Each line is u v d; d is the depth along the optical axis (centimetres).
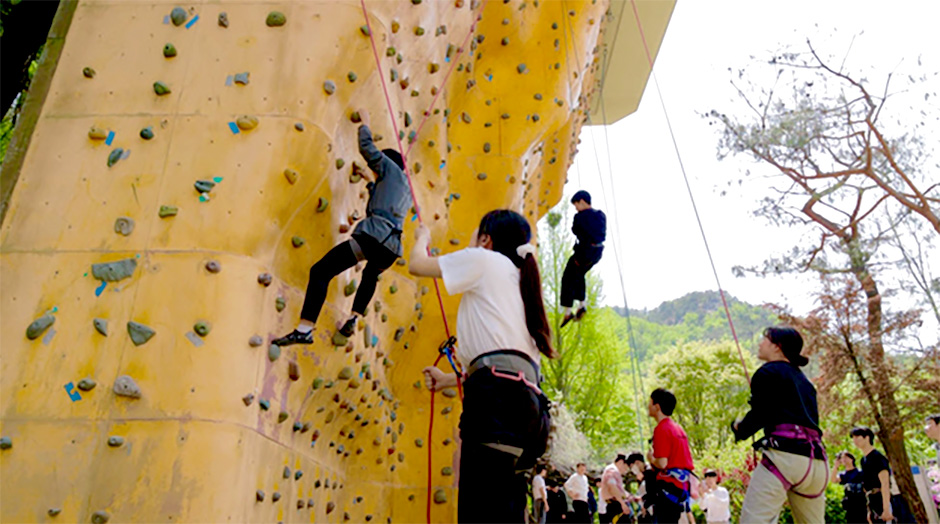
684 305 10025
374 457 588
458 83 695
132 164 418
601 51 1425
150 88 438
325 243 459
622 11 1311
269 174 413
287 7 456
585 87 954
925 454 2106
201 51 445
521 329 288
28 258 398
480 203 725
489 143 743
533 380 280
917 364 1739
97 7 468
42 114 437
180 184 409
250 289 395
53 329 381
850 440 1772
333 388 480
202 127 423
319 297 406
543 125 763
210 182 408
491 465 260
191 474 350
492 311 287
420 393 651
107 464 351
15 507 346
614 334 2891
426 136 635
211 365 371
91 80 445
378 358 577
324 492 506
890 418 1666
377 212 425
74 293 388
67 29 478
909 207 1694
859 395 1750
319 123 437
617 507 849
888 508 721
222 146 418
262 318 400
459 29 628
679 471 505
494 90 754
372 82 486
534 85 762
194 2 462
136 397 363
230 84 434
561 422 1962
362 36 465
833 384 1780
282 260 427
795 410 379
